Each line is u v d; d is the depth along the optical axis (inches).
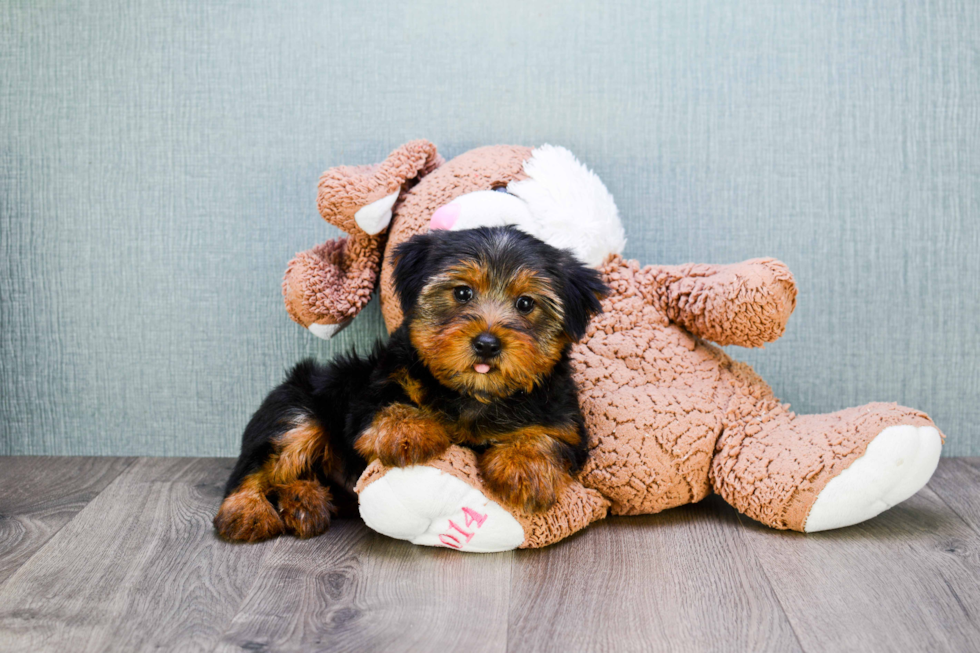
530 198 30.6
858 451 27.8
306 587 25.6
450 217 29.7
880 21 34.4
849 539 28.4
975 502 31.1
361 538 28.5
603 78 34.8
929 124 34.7
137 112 35.0
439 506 26.6
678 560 27.1
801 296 35.3
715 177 35.0
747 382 31.0
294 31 34.7
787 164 34.9
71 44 34.8
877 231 35.1
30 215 35.5
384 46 34.7
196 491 32.4
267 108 35.0
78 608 24.5
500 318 25.9
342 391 29.0
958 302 35.3
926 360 35.5
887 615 24.3
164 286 35.7
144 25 34.7
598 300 27.9
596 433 29.5
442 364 26.0
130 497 31.9
